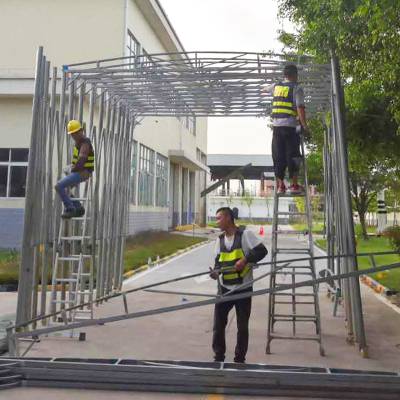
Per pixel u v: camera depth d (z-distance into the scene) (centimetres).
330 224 1031
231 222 587
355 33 816
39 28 2033
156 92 948
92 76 854
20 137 1923
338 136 746
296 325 826
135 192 2383
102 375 511
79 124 745
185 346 697
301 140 766
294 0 935
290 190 743
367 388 479
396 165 1198
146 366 514
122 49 2006
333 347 695
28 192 733
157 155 2902
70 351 667
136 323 831
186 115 1072
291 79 769
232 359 635
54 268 804
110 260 1062
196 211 4469
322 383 485
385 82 871
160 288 1201
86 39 2019
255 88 897
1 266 1416
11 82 1866
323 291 1152
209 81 873
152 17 2422
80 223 949
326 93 899
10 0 2042
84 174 735
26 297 724
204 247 2456
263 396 490
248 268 577
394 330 799
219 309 588
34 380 516
